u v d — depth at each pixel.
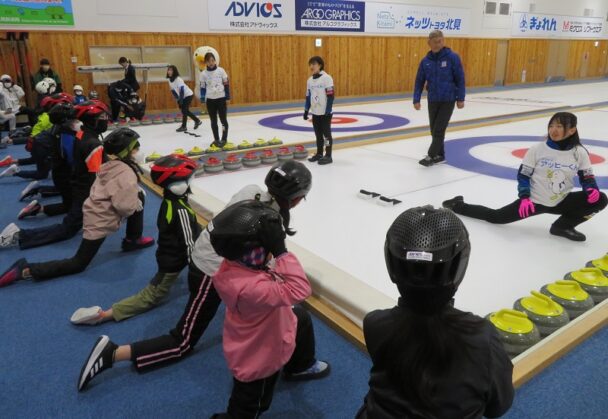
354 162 7.07
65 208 5.06
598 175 6.02
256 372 1.87
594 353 2.51
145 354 2.46
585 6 24.61
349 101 16.23
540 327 2.63
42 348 2.72
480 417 1.16
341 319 2.88
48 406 2.26
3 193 5.92
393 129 9.82
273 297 1.69
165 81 14.15
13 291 3.39
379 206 4.99
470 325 1.19
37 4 11.95
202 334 2.66
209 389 2.37
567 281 2.96
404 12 18.28
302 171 2.19
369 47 17.83
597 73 27.02
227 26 14.72
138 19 13.34
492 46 21.39
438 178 6.08
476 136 9.15
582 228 4.32
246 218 1.64
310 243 4.03
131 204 3.56
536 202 4.00
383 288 3.23
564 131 3.72
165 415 2.20
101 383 2.42
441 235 1.10
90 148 4.10
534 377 2.33
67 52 12.59
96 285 3.48
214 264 2.38
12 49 11.65
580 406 2.14
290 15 15.78
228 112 13.51
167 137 9.50
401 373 1.18
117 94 11.40
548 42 23.53
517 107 13.33
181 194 2.94
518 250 3.84
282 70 16.16
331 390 2.34
